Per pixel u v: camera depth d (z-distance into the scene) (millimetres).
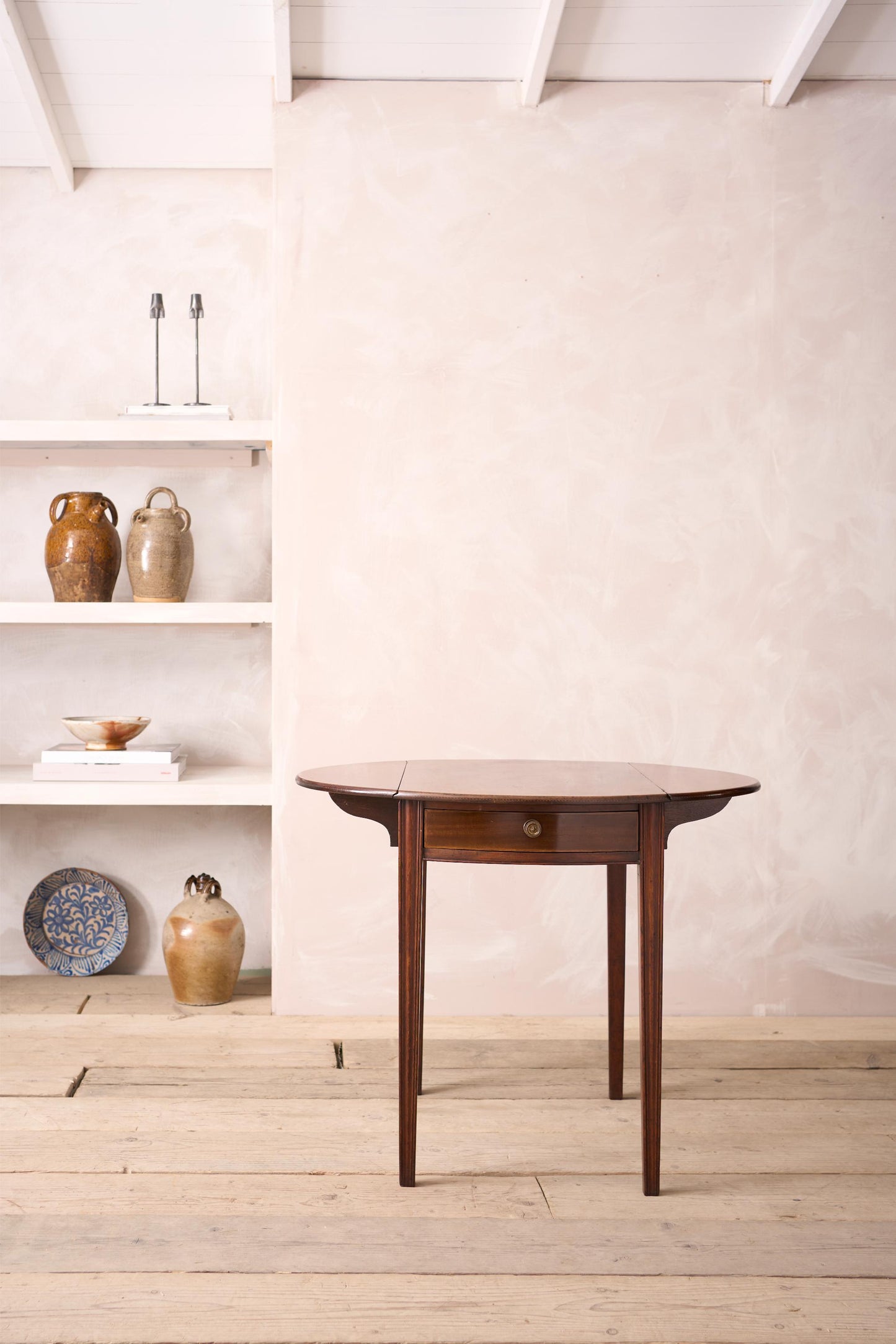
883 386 2918
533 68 2703
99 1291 1562
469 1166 1978
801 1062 2557
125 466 3164
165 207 3203
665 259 2885
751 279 2893
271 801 2857
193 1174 1935
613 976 2293
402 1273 1624
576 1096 2320
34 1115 2182
